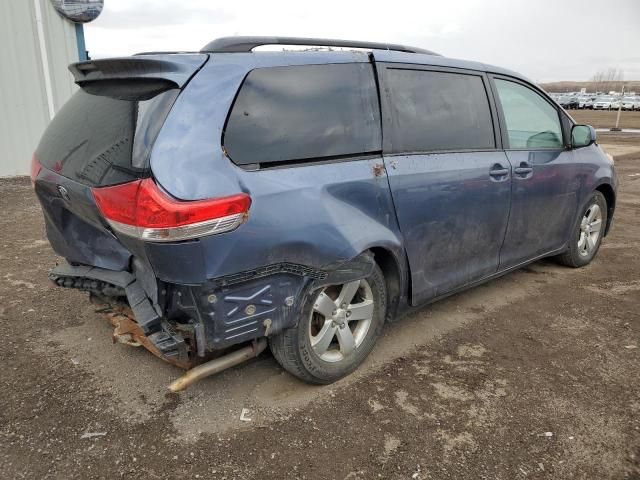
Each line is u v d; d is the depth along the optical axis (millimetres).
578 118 36406
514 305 4426
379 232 3133
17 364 3400
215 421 2867
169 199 2352
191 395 3096
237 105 2656
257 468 2527
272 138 2750
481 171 3826
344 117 3074
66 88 10648
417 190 3379
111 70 2840
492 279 4531
